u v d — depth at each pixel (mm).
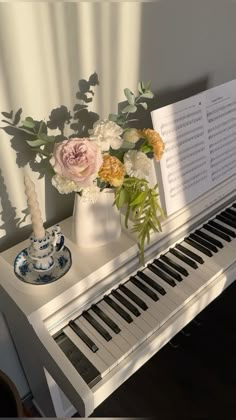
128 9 728
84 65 727
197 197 907
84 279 696
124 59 791
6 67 622
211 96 867
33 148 729
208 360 1226
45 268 689
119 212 750
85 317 727
